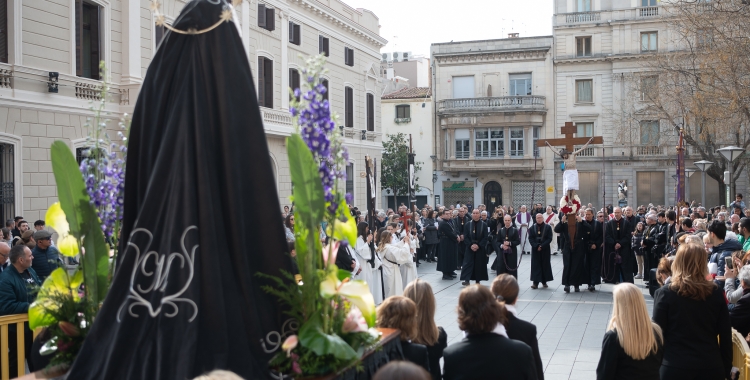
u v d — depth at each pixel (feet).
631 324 14.02
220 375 6.52
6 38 45.91
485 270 51.96
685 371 15.46
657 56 95.20
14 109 45.88
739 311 19.11
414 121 139.74
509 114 130.82
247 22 71.05
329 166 10.96
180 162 9.66
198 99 9.96
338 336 10.12
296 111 10.80
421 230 70.28
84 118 51.47
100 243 11.10
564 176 48.21
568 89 129.90
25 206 46.88
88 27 53.06
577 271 46.96
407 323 13.42
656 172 126.00
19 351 19.30
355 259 34.19
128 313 9.21
